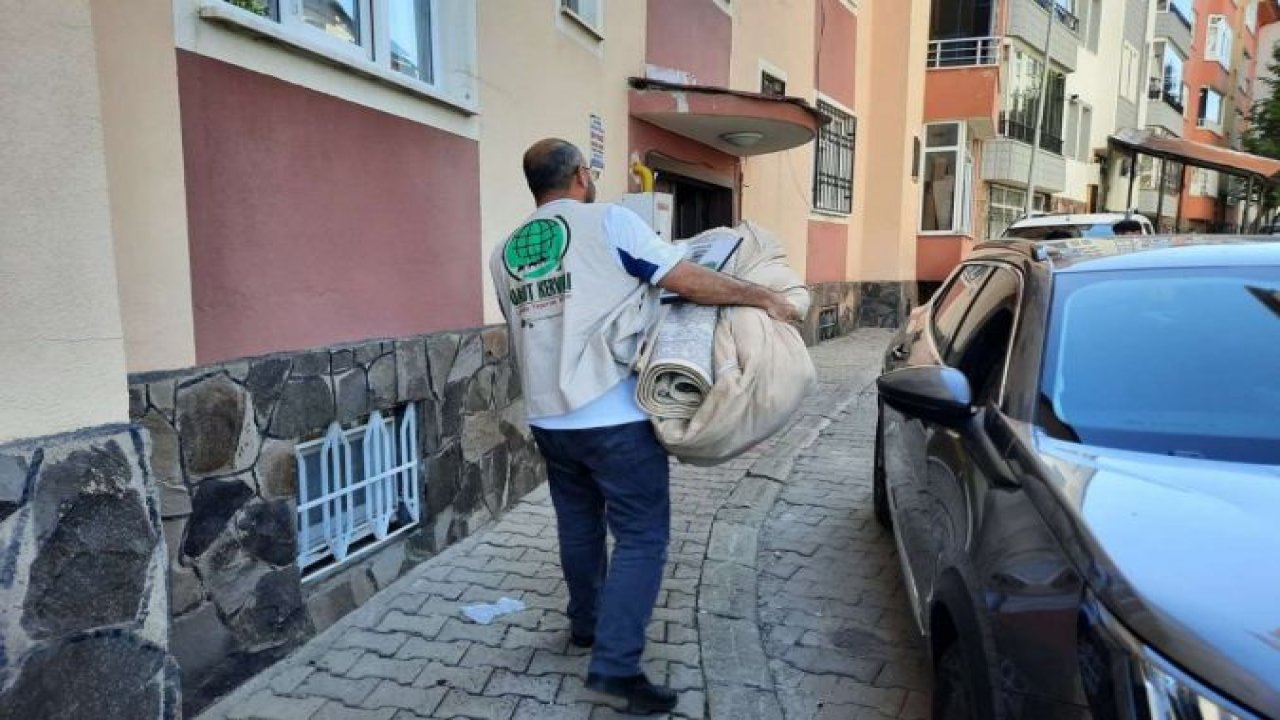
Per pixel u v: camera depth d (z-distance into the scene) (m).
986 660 1.92
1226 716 1.38
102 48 2.41
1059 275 2.82
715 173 8.95
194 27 2.71
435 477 4.14
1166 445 2.19
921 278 17.03
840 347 12.49
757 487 5.23
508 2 4.79
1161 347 2.47
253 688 2.97
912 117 15.29
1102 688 1.55
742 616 3.55
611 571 2.79
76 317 2.12
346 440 3.59
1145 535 1.74
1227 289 2.63
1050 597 1.77
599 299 2.68
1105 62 26.89
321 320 3.37
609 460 2.74
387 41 3.81
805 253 12.27
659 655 3.25
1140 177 31.20
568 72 5.67
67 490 2.07
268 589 3.09
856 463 5.95
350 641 3.31
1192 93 36.41
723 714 2.86
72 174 2.09
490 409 4.64
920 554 2.85
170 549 2.69
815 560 4.21
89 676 2.12
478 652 3.24
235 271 2.92
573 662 3.17
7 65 1.94
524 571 3.97
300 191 3.21
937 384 2.61
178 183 2.67
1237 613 1.50
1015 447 2.24
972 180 18.86
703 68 8.45
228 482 2.89
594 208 2.74
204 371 2.78
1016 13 18.72
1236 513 1.81
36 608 2.00
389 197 3.76
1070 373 2.44
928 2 15.96
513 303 2.84
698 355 2.60
